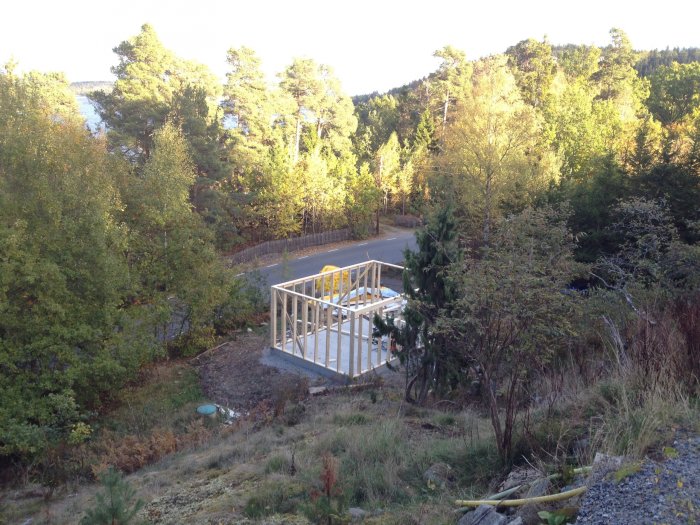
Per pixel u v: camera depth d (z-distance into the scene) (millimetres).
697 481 3863
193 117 32125
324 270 24156
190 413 13242
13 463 12195
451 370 8914
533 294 5691
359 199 42875
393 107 75062
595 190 20844
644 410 5086
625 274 9430
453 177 27594
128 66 33531
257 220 38156
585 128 36812
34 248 13875
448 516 4785
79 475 10648
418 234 9250
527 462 5281
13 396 12875
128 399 14750
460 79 51875
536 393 7207
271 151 40062
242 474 7422
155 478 8312
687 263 9383
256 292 22812
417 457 6438
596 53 60500
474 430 7305
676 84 58969
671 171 19500
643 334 6781
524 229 6703
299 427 9727
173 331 19891
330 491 5270
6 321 13312
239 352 17172
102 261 14703
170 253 19047
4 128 14703
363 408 10242
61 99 41875
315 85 51500
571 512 4000
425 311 8844
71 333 13836
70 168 15531
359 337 13789
